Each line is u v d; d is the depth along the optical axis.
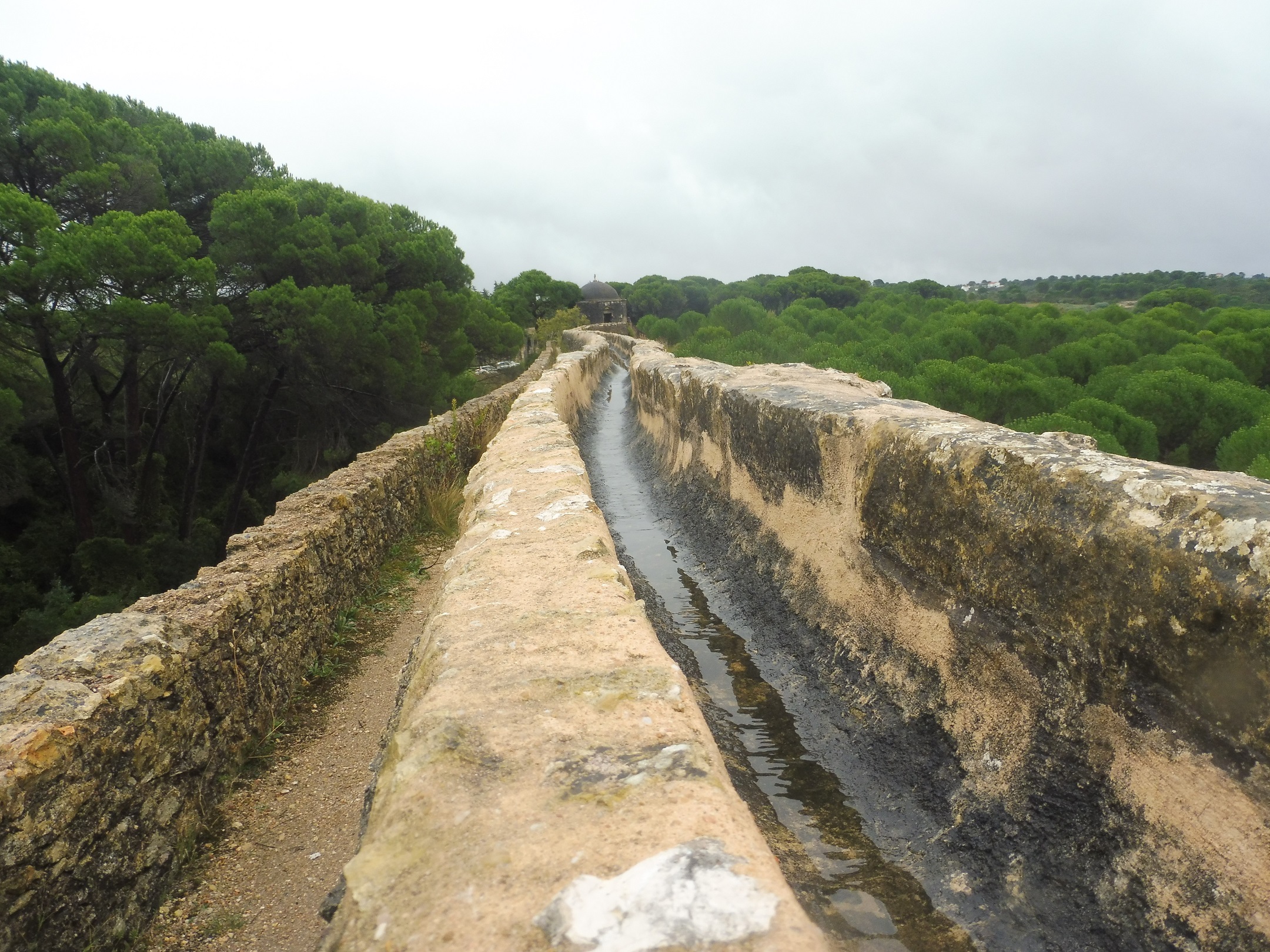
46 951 2.62
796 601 4.78
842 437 4.39
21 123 17.55
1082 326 27.31
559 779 1.84
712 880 1.46
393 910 1.52
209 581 4.53
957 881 2.60
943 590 3.30
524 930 1.40
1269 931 1.85
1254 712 1.91
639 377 14.70
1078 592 2.50
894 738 3.34
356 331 19.94
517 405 10.48
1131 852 2.24
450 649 2.58
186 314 16.81
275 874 3.34
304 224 20.92
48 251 14.23
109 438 21.91
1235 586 1.96
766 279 90.62
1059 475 2.67
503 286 74.81
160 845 3.27
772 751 3.62
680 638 4.96
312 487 7.05
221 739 3.91
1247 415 14.38
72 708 2.94
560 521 4.00
